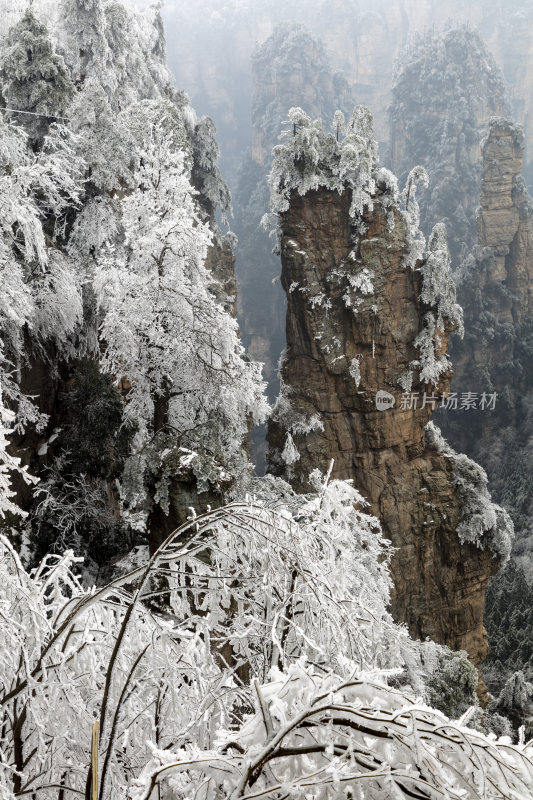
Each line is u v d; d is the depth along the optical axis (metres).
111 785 4.38
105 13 43.34
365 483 40.59
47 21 46.41
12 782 4.58
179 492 16.83
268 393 130.75
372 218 39.09
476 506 41.25
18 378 22.86
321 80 163.12
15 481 23.42
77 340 28.08
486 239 104.12
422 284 40.31
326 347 39.62
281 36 161.88
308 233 39.91
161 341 21.12
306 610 5.66
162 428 20.61
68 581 5.89
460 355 101.06
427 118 146.88
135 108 33.72
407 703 3.03
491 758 2.84
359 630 5.83
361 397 39.84
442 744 2.94
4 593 5.52
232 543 5.58
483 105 148.38
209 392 21.67
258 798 2.84
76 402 25.27
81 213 29.66
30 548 22.80
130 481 18.33
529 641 62.59
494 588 72.69
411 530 40.75
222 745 3.10
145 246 21.11
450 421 100.62
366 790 2.85
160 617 5.00
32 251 22.58
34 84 31.66
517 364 101.81
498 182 103.44
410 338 40.56
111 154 30.08
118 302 20.81
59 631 4.62
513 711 45.91
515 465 96.06
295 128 39.81
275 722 3.08
